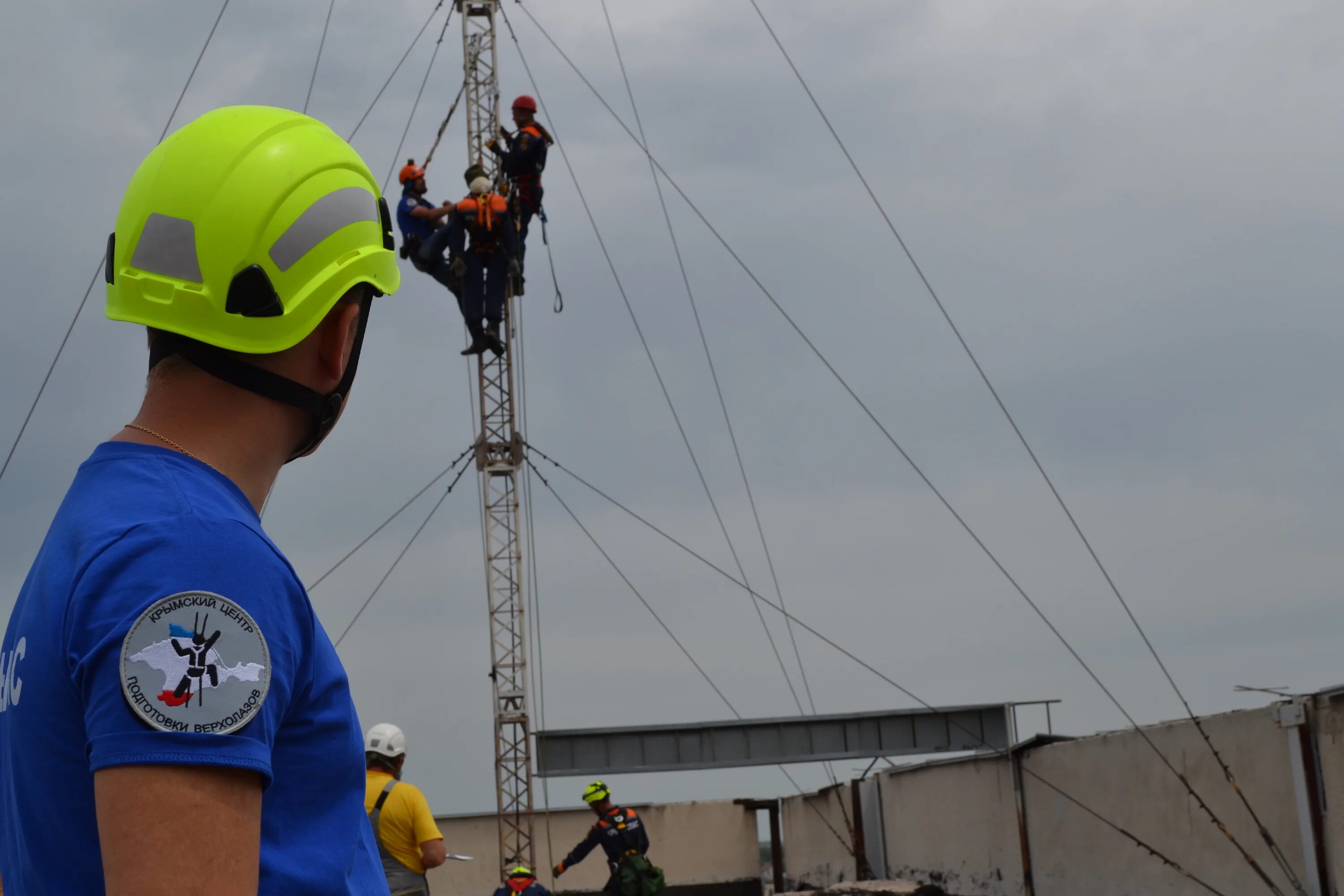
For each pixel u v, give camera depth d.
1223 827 16.05
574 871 35.25
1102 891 18.92
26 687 1.66
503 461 34.94
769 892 36.59
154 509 1.70
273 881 1.67
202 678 1.55
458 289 28.80
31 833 1.64
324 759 1.76
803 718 33.72
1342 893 13.96
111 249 2.05
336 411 2.06
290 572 1.74
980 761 23.05
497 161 29.77
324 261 2.02
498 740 35.44
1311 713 14.56
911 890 24.12
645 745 33.75
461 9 36.47
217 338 1.92
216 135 2.04
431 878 35.31
